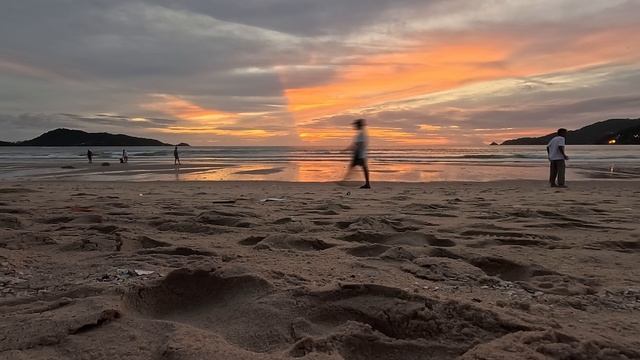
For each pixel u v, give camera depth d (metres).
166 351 2.04
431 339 2.32
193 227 5.41
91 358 2.03
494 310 2.58
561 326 2.48
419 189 11.94
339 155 50.06
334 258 4.01
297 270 3.53
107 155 53.41
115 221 5.93
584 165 25.05
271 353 2.14
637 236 5.19
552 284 3.38
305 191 11.30
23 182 15.59
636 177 17.47
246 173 20.92
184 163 31.45
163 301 2.84
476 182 14.82
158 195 10.08
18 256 3.90
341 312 2.57
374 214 6.76
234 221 5.85
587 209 7.53
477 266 3.98
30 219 6.06
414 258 4.00
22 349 2.11
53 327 2.27
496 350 2.09
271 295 2.74
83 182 15.49
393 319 2.45
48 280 3.28
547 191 11.30
